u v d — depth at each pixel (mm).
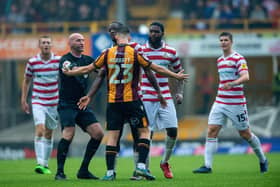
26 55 78250
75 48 32750
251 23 81438
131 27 84312
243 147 67875
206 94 83875
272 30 79000
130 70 29688
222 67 36875
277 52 78062
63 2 84438
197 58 83750
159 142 68688
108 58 29688
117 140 30781
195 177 34125
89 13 83562
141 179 31297
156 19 86812
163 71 29875
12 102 84750
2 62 84875
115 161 31609
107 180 30812
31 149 68375
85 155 32906
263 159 37500
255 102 84062
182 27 81562
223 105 37094
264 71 84438
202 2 84188
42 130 39250
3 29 80562
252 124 81125
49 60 39562
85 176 32844
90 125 32844
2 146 68688
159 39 33938
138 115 29922
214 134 37594
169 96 34188
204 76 84188
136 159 31953
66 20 83875
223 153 67188
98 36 63062
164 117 33969
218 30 79562
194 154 68375
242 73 35500
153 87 31672
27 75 39750
